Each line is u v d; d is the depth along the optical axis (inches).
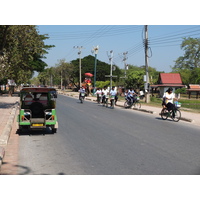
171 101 649.0
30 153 313.7
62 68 3459.6
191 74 3073.3
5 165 265.1
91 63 3555.6
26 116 435.8
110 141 384.2
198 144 369.7
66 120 613.6
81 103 1225.4
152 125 552.1
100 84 2696.9
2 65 861.2
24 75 958.4
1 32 859.4
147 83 1315.2
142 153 313.9
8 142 377.4
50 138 406.9
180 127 532.7
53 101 452.1
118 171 246.5
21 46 903.7
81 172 243.8
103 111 848.9
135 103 977.5
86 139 398.9
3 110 808.9
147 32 1274.6
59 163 271.7
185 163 273.3
